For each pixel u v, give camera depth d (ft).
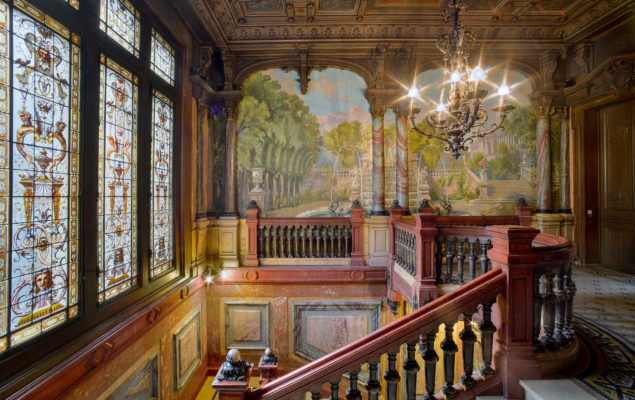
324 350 22.61
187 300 19.53
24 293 8.98
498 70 24.26
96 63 11.85
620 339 10.54
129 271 14.11
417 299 14.33
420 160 23.98
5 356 8.34
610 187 22.41
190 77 20.29
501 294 7.92
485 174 24.09
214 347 22.44
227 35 22.82
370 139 23.93
